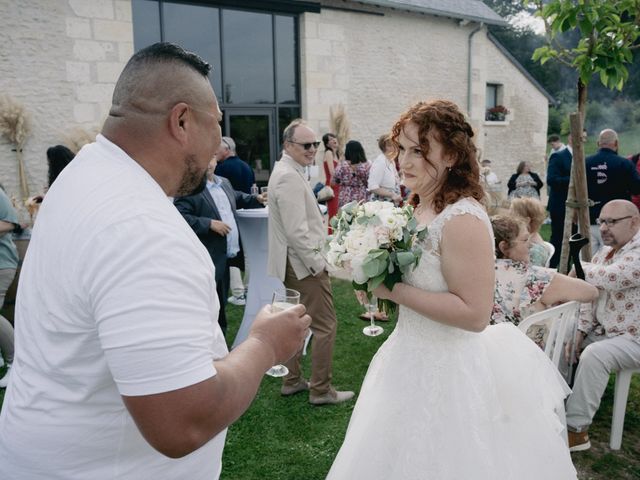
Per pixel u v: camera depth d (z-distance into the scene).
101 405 1.06
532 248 3.38
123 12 7.72
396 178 6.61
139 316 0.91
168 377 0.91
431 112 1.81
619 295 2.99
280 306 2.00
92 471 1.09
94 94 7.65
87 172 1.09
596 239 6.07
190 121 1.12
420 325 1.91
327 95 10.10
